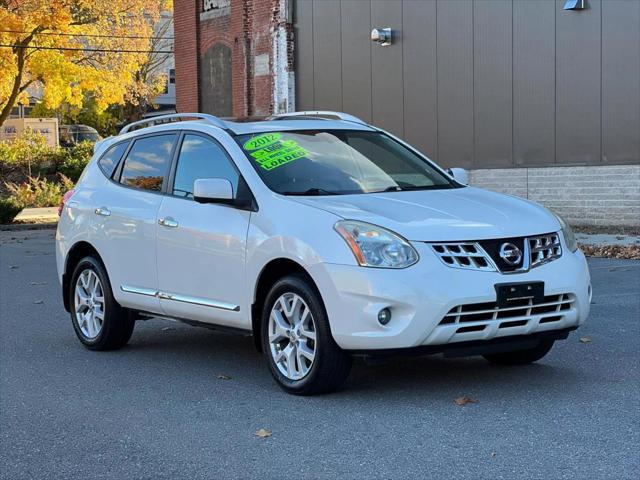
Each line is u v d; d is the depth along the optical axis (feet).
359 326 18.58
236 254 21.40
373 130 25.30
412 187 22.85
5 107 115.24
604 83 57.47
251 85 86.28
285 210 20.51
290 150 22.76
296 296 20.01
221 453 16.93
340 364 19.56
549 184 61.26
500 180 64.54
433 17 68.49
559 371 22.18
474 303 18.44
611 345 25.00
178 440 17.88
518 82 62.75
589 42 58.13
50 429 19.06
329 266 18.95
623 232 54.65
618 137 57.00
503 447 16.42
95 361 25.59
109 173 27.02
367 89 74.64
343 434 17.62
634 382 20.88
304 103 80.84
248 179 21.81
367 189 22.08
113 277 25.80
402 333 18.29
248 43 86.22
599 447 16.21
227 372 23.63
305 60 80.38
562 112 60.08
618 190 57.31
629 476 14.71
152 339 28.68
